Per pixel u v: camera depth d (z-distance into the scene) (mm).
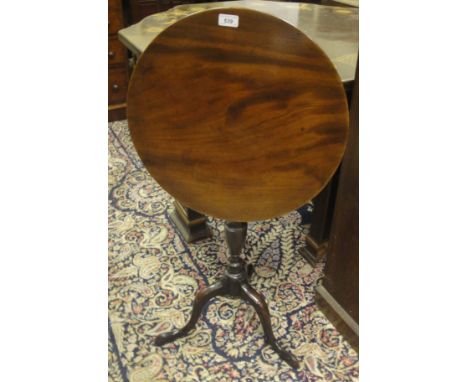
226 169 954
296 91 860
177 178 994
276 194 975
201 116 903
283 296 1593
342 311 1419
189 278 1674
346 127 896
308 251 1783
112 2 2715
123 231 1951
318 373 1298
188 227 1860
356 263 1311
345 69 1357
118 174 2426
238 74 851
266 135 904
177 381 1277
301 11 2188
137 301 1562
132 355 1354
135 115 936
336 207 1359
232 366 1323
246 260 1785
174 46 844
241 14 798
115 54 2875
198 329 1453
